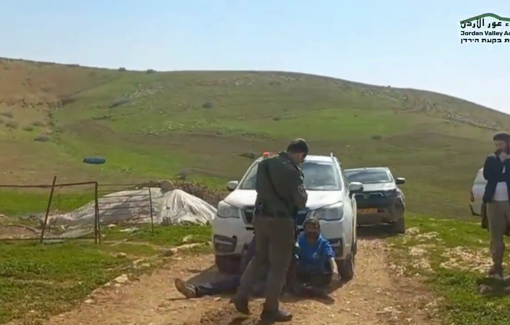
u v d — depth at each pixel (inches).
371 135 3516.2
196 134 3479.3
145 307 322.0
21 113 4350.4
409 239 596.7
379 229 681.0
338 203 386.6
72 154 2699.3
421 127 3905.0
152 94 5059.1
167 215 738.2
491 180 371.6
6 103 4707.2
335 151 3031.5
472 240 598.5
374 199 636.1
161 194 795.4
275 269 279.1
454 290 356.8
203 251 489.4
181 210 749.3
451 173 2418.8
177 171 2340.1
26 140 3051.2
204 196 904.9
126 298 339.0
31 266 402.9
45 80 5551.2
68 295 339.6
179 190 788.0
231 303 306.8
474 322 291.1
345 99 5152.6
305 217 374.0
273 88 5378.9
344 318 304.2
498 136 368.5
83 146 3021.7
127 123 3914.9
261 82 5565.9
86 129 3671.3
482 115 5206.7
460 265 437.7
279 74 5999.0
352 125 3927.2
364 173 697.6
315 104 4886.8
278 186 276.1
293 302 325.4
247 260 358.3
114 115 4264.3
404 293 361.7
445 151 3016.7
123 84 5482.3
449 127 3961.6
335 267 350.0
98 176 2071.9
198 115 4269.2
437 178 2303.2
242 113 4429.1
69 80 5659.5
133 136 3442.4
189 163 2620.6
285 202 277.0
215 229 388.5
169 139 3331.7
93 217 744.3
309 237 354.9
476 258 469.4
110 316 304.7
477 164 2610.7
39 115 4347.9
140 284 372.2
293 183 275.4
